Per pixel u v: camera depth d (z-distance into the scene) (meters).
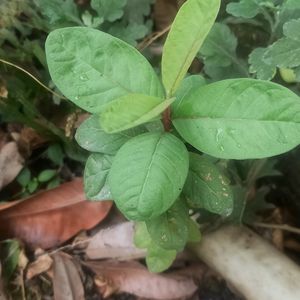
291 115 0.17
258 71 0.24
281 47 0.23
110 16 0.30
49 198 0.30
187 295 0.29
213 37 0.26
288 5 0.23
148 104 0.17
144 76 0.19
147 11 0.32
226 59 0.27
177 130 0.19
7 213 0.30
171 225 0.22
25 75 0.30
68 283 0.29
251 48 0.31
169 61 0.17
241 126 0.18
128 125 0.17
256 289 0.27
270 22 0.26
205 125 0.18
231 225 0.29
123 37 0.30
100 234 0.30
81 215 0.30
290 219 0.32
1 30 0.30
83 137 0.21
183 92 0.20
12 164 0.31
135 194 0.18
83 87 0.19
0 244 0.30
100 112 0.19
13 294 0.29
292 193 0.32
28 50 0.30
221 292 0.30
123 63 0.19
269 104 0.17
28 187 0.32
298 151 0.30
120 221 0.31
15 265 0.29
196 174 0.21
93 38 0.19
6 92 0.29
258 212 0.31
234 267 0.28
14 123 0.33
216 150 0.18
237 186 0.28
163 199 0.18
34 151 0.33
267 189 0.30
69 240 0.30
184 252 0.30
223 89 0.18
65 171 0.32
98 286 0.29
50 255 0.30
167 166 0.18
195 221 0.27
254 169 0.29
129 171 0.18
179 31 0.17
